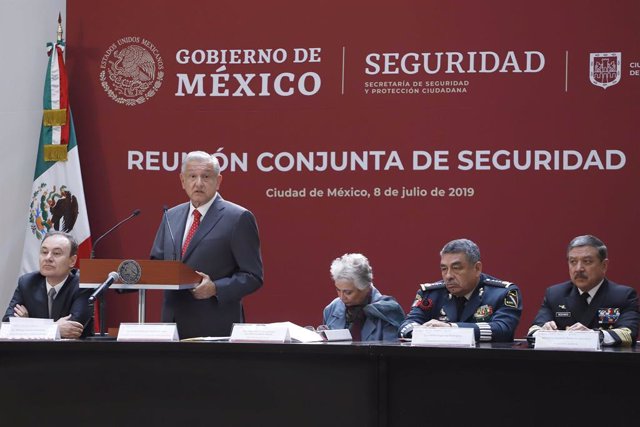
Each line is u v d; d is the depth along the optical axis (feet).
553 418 27.14
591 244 37.70
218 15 56.24
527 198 52.80
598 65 52.44
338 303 42.01
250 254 38.40
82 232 55.01
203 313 37.24
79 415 29.45
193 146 55.93
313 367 28.43
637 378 26.66
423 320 38.58
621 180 52.03
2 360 29.91
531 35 53.11
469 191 53.26
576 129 52.49
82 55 57.06
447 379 27.73
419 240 53.62
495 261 52.90
